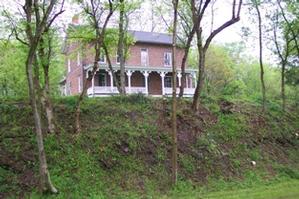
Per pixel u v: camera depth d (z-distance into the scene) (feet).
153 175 61.31
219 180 64.34
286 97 117.91
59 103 74.79
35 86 67.15
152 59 151.64
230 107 88.58
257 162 73.26
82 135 64.90
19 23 58.70
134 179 59.31
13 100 75.20
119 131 67.87
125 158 62.80
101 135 66.03
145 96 83.30
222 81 177.27
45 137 62.34
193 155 68.28
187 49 81.30
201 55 80.18
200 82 80.07
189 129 74.64
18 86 112.06
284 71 104.99
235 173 67.72
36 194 51.19
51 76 122.93
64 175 56.03
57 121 67.56
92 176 57.41
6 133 62.44
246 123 84.58
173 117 61.36
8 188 51.98
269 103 100.27
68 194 52.49
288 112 98.68
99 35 69.21
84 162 59.41
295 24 94.58
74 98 77.51
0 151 58.13
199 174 64.59
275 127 87.81
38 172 55.36
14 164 56.13
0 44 67.97
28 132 63.31
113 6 68.13
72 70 152.05
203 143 71.92
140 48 149.79
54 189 51.75
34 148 59.77
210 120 80.59
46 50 72.54
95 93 123.54
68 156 59.82
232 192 59.72
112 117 72.49
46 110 64.49
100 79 137.18
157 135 70.08
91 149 62.49
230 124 81.46
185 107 81.87
